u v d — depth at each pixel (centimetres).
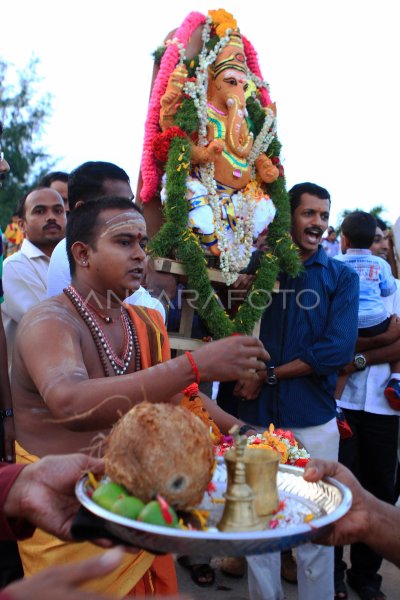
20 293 331
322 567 260
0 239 288
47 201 348
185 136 286
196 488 118
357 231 379
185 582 335
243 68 304
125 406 151
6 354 288
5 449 271
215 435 219
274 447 226
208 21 304
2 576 212
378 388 350
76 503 138
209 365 157
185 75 290
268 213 308
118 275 185
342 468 147
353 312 321
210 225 288
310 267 332
